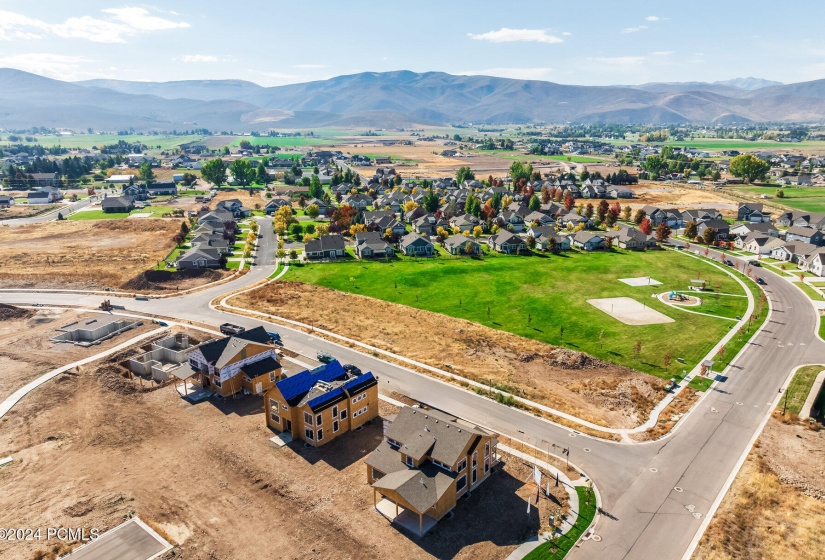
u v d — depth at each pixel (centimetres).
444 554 3844
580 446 5194
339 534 4038
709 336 7862
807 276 11144
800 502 4416
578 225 15762
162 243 13800
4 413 5672
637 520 4188
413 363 7000
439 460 4406
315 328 8219
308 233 14562
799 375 6550
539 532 4069
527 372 6831
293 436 5300
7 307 8800
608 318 8638
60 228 15538
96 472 4734
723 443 5231
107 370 6694
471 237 14638
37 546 3859
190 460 4928
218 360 6231
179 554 3816
